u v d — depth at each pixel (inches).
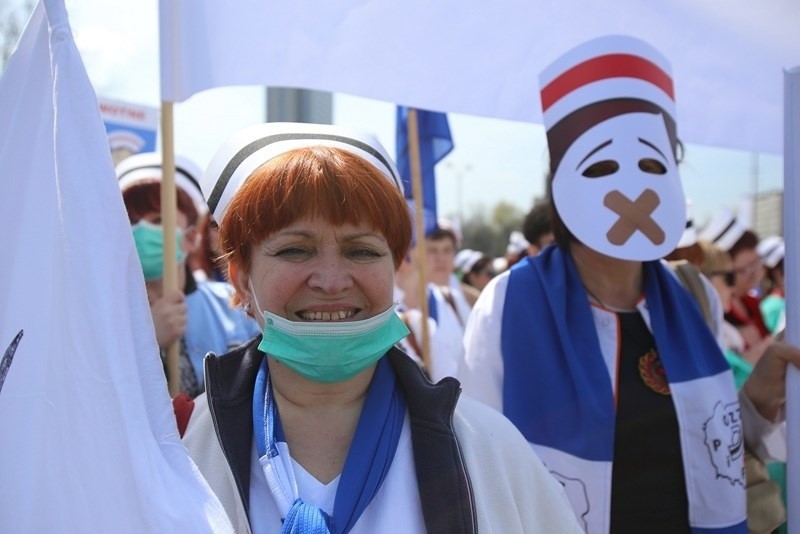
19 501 50.9
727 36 99.2
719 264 154.0
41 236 53.1
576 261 84.6
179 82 81.3
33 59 54.4
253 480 53.4
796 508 74.4
